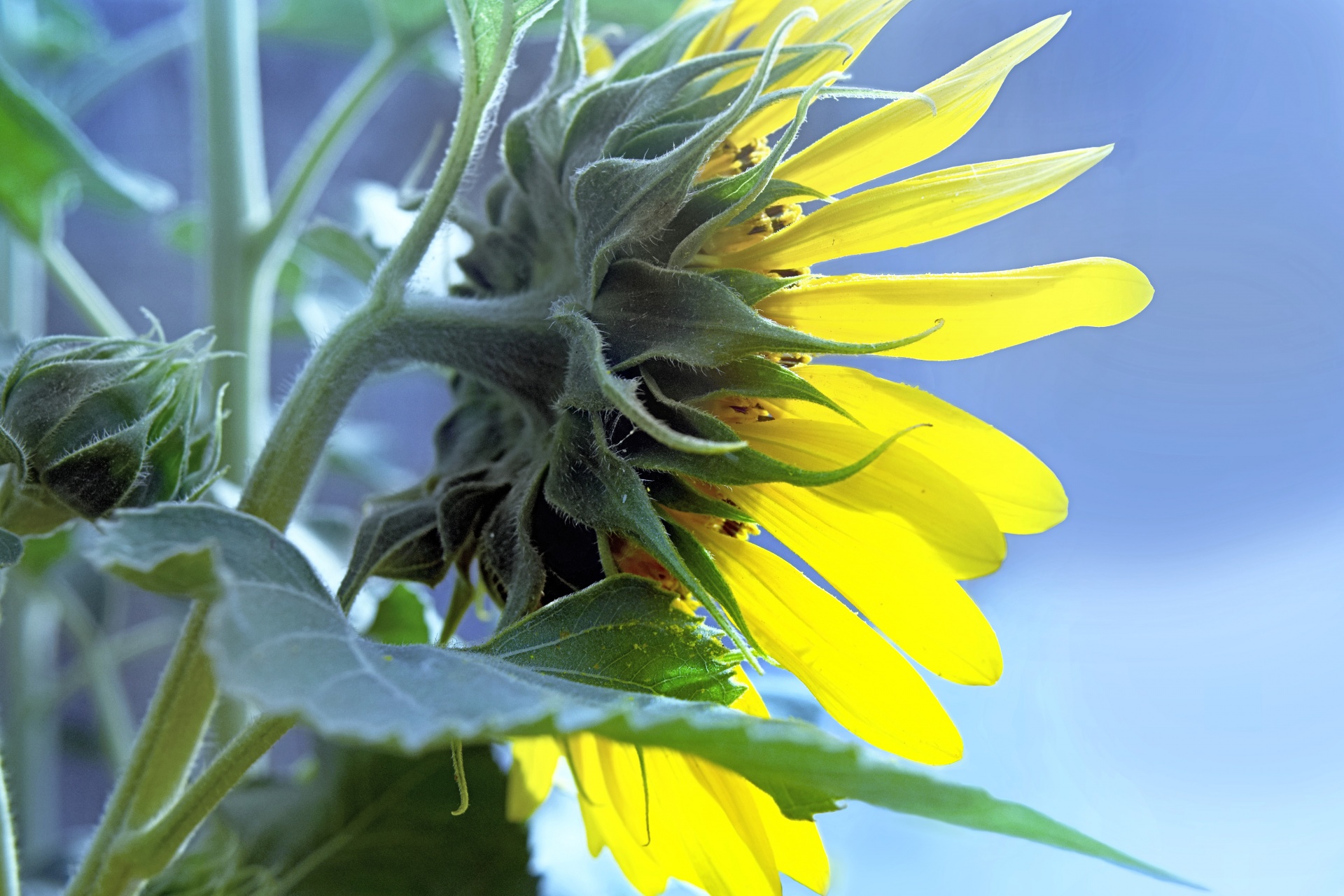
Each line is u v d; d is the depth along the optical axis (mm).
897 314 484
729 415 480
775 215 490
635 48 507
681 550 478
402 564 496
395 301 489
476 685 421
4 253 717
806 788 446
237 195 616
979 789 397
